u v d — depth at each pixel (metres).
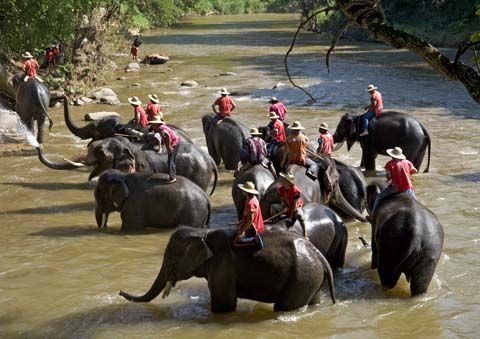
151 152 18.56
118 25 59.16
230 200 19.08
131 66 48.22
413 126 20.39
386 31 5.51
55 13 34.97
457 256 14.37
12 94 30.44
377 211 12.84
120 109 33.72
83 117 31.56
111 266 14.34
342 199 15.89
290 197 12.45
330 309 12.02
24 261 14.65
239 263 11.50
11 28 35.22
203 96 37.00
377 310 11.99
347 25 5.68
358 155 23.64
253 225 11.44
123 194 16.16
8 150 24.73
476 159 22.56
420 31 63.06
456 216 16.92
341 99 35.38
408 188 12.87
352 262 14.18
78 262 14.57
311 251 11.70
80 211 18.19
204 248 11.39
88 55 44.19
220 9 132.88
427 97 35.41
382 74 44.59
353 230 16.20
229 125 21.69
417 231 12.02
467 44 5.32
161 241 15.71
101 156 18.55
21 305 12.54
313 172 15.25
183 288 13.16
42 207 18.53
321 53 58.56
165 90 39.41
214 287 11.70
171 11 88.75
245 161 16.42
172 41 70.69
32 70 26.36
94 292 13.05
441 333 11.18
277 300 11.66
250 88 39.56
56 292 13.09
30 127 26.03
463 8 60.91
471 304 12.18
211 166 18.89
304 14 85.69
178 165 18.28
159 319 11.85
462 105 32.94
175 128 20.47
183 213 16.11
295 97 36.28
